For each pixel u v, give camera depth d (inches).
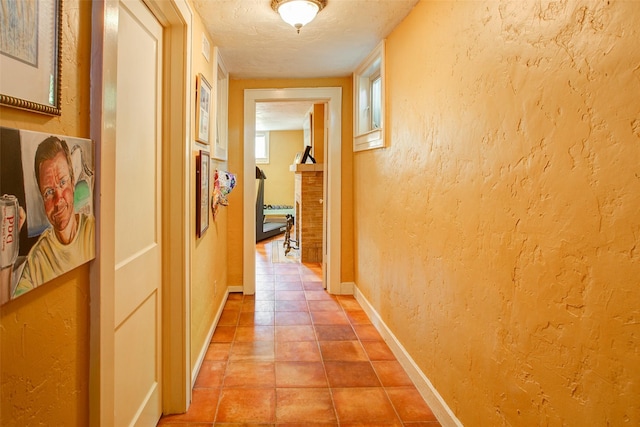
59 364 34.0
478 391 64.8
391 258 111.2
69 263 33.9
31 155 28.5
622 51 36.9
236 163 161.0
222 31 106.1
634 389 36.5
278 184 361.1
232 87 158.1
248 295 162.9
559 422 46.3
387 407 84.0
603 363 39.9
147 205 69.7
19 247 27.5
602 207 39.6
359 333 123.7
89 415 39.3
